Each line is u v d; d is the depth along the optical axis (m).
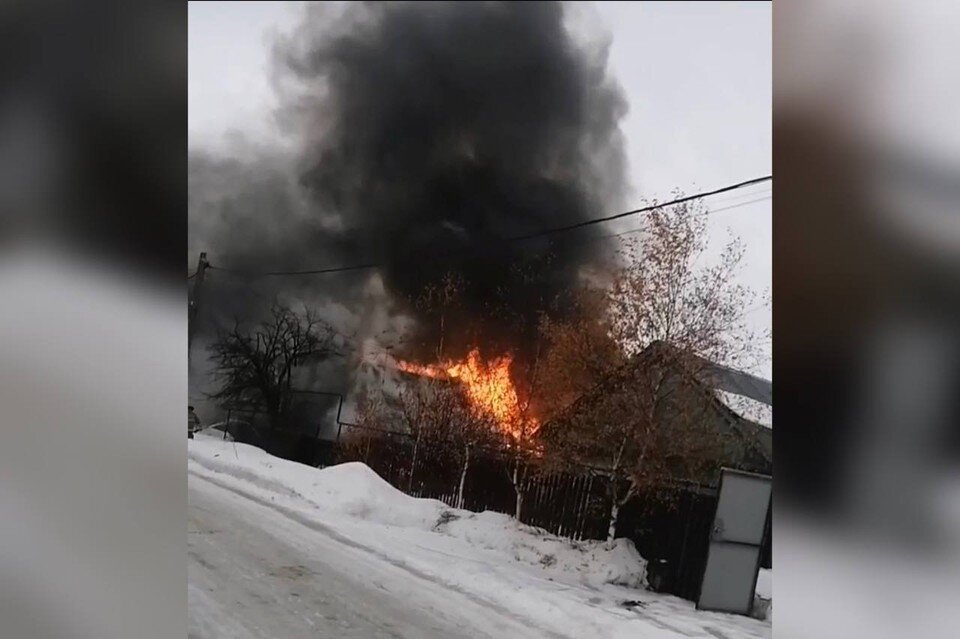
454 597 2.60
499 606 2.58
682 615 2.57
